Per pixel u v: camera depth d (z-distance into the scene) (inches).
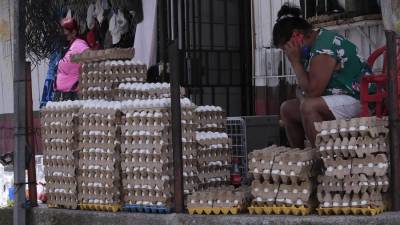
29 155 390.9
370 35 423.5
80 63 391.2
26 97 388.8
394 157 301.1
